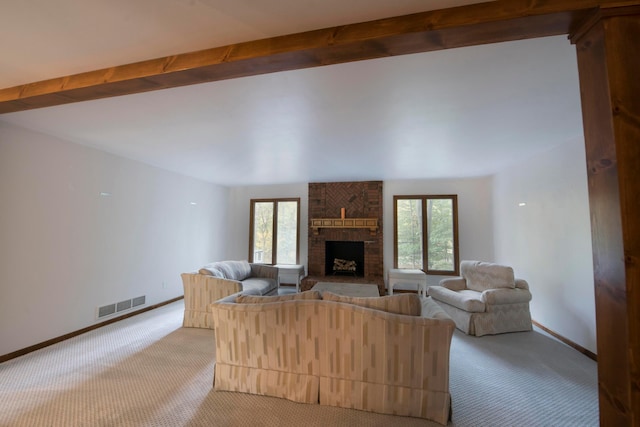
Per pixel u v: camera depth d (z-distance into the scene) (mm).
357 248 6309
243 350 2238
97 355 2877
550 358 2902
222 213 6551
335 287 4539
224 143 3404
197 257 5715
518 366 2732
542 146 3516
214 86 2035
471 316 3520
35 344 2988
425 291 5223
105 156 3809
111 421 1882
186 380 2408
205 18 1344
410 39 1336
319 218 6074
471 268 4230
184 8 1284
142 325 3791
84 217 3525
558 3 1144
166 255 4902
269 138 3199
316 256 6121
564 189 3363
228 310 2270
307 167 4715
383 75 1888
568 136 3145
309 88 2068
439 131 2957
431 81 1967
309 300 2182
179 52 1603
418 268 5828
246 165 4590
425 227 5840
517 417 1983
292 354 2152
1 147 2750
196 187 5723
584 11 1138
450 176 5504
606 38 1102
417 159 4160
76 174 3434
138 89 1839
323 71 1836
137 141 3354
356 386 2035
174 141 3338
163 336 3402
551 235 3604
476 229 5621
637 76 1073
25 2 1248
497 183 5141
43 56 1634
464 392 2291
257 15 1320
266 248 6582
